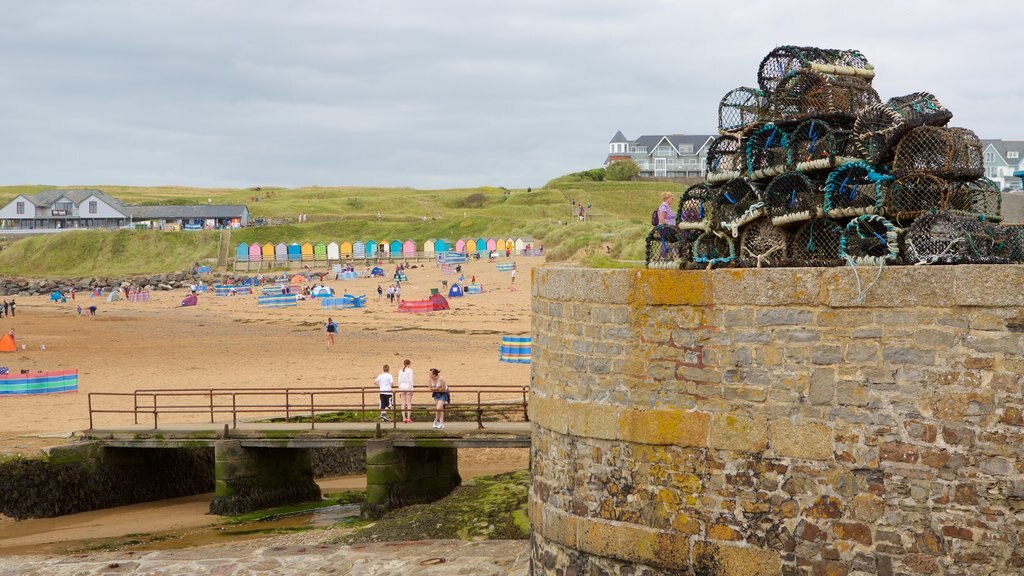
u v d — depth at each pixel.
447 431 24.06
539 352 11.68
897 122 10.61
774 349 9.56
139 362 48.19
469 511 20.39
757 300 9.64
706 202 12.60
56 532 23.64
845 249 10.38
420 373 41.75
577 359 10.88
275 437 25.30
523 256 92.75
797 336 9.45
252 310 73.31
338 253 116.50
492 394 34.94
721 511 9.77
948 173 10.40
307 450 27.36
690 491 9.96
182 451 28.67
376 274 93.38
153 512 25.80
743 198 11.91
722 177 12.24
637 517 10.30
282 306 75.56
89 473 26.20
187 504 26.81
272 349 51.72
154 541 22.36
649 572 10.18
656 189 146.38
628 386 10.38
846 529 9.20
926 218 9.91
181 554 15.05
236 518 24.78
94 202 145.88
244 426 26.28
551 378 11.34
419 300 68.31
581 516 10.77
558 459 11.14
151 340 57.41
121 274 119.56
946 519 8.84
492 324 58.84
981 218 10.52
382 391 26.42
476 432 23.92
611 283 10.52
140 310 77.81
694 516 9.92
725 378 9.81
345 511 25.19
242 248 117.19
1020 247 10.30
